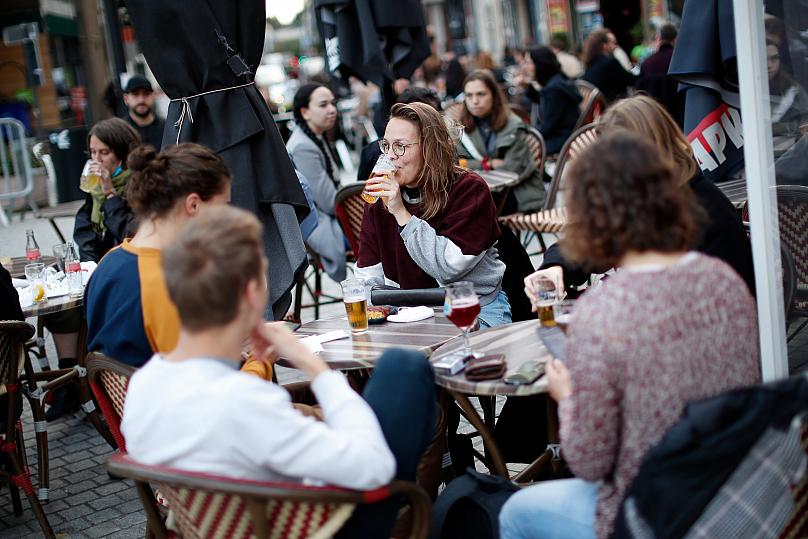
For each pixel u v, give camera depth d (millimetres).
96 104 12359
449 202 3994
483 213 3971
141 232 3035
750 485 2088
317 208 6719
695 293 2139
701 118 4559
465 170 4129
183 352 2268
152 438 2223
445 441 3539
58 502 4473
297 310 6195
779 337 3004
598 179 2209
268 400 2166
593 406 2137
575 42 26719
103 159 5555
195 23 3906
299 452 2145
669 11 16094
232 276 2164
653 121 3035
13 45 12023
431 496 3309
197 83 4023
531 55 9539
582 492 2443
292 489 2111
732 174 4758
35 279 4633
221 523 2287
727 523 2078
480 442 4676
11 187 12266
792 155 3133
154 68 4016
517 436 3576
